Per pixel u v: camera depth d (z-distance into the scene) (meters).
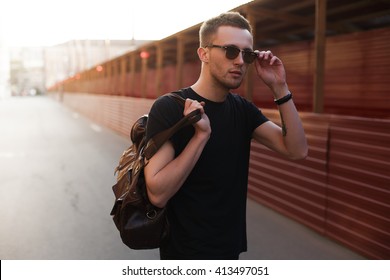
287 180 4.91
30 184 6.70
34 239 4.15
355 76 7.17
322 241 4.10
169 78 18.52
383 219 3.47
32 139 13.16
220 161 1.55
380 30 6.59
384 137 3.44
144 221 1.49
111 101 17.02
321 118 4.27
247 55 1.50
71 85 48.50
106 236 4.27
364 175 3.68
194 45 12.41
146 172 1.44
